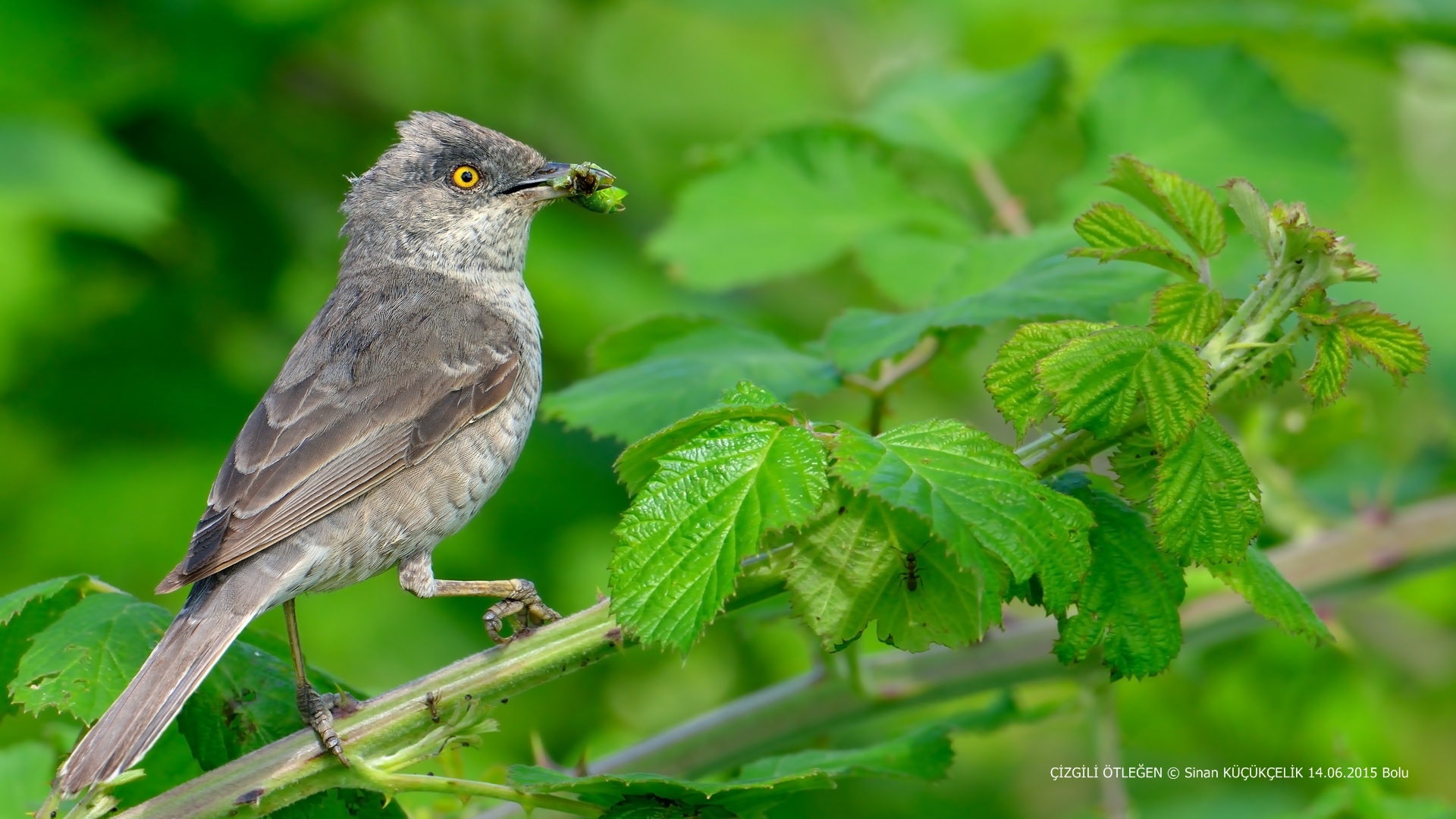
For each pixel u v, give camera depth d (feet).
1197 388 17.31
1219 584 28.07
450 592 25.25
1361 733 38.73
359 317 28.55
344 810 20.72
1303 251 17.71
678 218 34.86
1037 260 26.08
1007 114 34.81
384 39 49.88
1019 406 18.03
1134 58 33.99
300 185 47.16
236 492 24.32
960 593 17.84
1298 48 42.06
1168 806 39.70
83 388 43.24
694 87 64.69
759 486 17.08
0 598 22.12
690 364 26.63
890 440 17.52
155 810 18.47
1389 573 28.43
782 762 23.76
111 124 43.37
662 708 44.04
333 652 40.88
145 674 20.18
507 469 27.89
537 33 51.06
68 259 43.11
